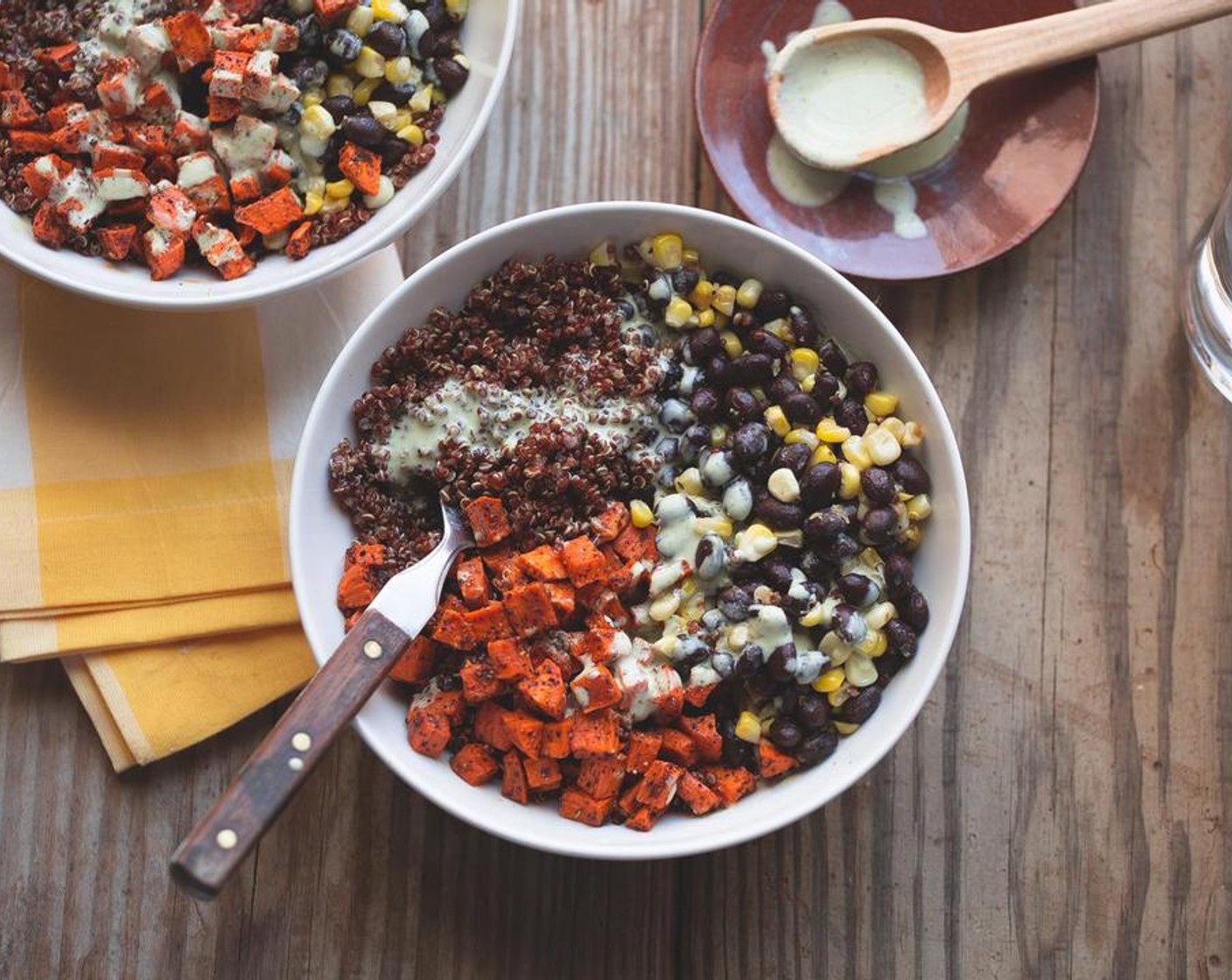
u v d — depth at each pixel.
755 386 0.56
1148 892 0.60
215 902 0.59
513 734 0.51
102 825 0.59
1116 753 0.60
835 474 0.53
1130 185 0.63
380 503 0.54
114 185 0.54
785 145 0.61
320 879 0.59
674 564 0.53
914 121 0.60
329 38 0.55
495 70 0.56
